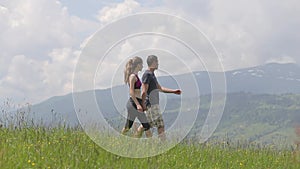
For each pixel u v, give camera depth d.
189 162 11.48
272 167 13.01
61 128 13.02
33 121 12.91
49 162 9.30
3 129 12.56
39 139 11.74
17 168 8.77
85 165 9.56
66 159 9.63
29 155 9.66
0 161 8.66
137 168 9.98
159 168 10.38
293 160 13.68
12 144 10.60
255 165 12.88
